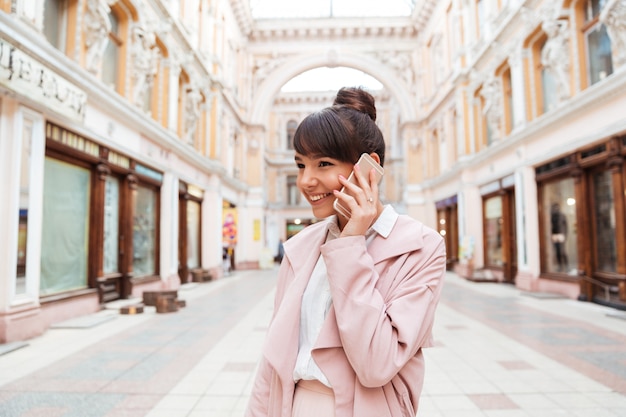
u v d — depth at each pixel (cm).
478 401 349
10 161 534
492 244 1399
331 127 94
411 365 95
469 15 1484
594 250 856
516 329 636
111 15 877
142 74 955
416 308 88
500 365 452
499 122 1278
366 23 2147
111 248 877
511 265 1258
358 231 89
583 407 335
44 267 659
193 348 526
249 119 2234
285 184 3156
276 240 3102
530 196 1066
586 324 664
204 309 841
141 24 934
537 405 340
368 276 86
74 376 412
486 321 703
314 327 96
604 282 824
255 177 2238
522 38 1079
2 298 525
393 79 2170
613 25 742
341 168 95
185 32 1269
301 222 3194
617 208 758
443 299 972
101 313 760
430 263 94
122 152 867
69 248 723
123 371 429
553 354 494
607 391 370
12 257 532
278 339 98
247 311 819
